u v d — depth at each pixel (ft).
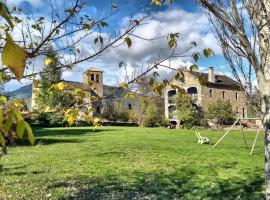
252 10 15.80
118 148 70.23
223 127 207.92
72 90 10.78
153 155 59.77
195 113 210.59
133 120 216.74
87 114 11.06
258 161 54.24
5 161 49.88
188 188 34.71
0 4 4.49
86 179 37.81
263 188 35.53
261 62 15.76
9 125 4.92
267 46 15.57
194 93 248.11
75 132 129.59
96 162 50.55
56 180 36.94
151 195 31.58
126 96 11.57
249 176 41.22
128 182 36.76
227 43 16.93
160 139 98.37
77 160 52.16
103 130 145.69
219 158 57.11
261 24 15.65
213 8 14.99
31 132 4.97
